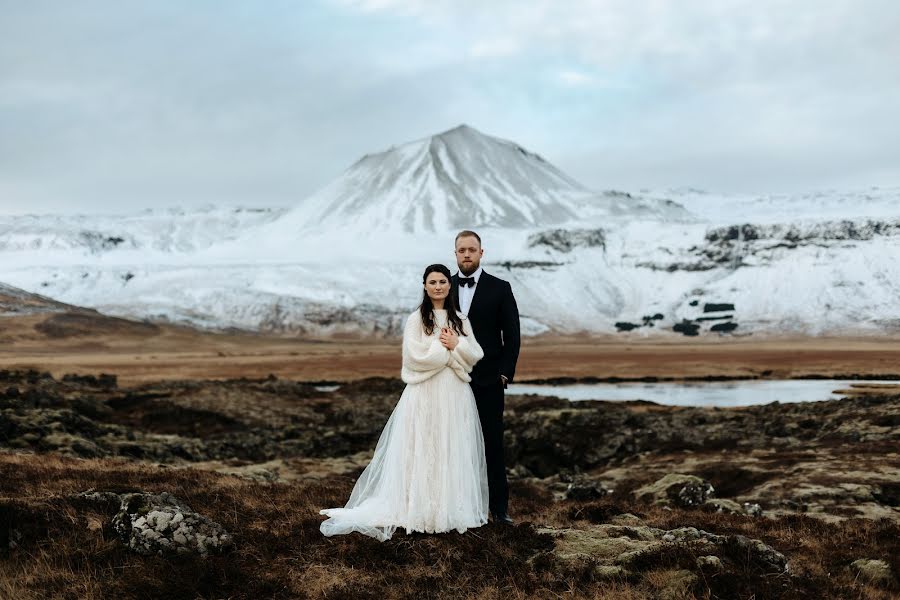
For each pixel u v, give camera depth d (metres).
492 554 8.51
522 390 78.69
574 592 7.72
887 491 19.12
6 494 10.74
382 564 8.26
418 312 9.25
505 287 9.68
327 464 27.08
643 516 13.62
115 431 31.20
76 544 8.44
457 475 9.02
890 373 96.69
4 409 28.69
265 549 8.70
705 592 7.77
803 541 11.05
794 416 39.56
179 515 8.60
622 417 38.78
